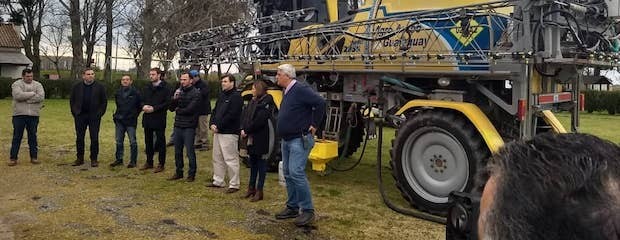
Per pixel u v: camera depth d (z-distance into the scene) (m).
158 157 7.05
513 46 4.38
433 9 5.19
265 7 7.85
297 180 4.37
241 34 7.10
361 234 4.26
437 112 4.80
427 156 4.92
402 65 5.16
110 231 4.18
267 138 5.14
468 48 4.75
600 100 20.34
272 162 6.52
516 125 4.83
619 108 19.92
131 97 6.80
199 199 5.24
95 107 6.82
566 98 5.19
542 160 0.63
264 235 4.16
